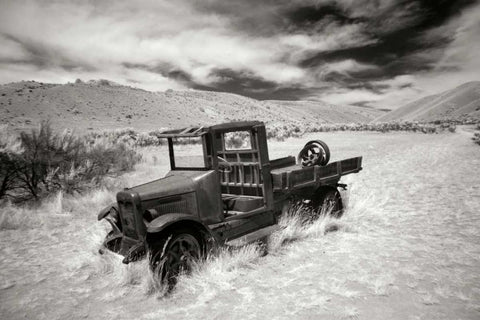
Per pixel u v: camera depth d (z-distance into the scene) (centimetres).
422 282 411
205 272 453
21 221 738
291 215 627
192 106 11644
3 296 439
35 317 387
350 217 691
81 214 813
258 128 545
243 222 534
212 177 501
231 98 17762
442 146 2095
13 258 565
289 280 436
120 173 1331
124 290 438
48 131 1009
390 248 524
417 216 685
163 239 436
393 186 979
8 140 954
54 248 605
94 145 1267
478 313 343
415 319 338
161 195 454
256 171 556
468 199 783
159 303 403
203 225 465
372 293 392
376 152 1914
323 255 511
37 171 976
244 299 396
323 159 692
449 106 18862
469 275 423
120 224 514
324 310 363
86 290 447
